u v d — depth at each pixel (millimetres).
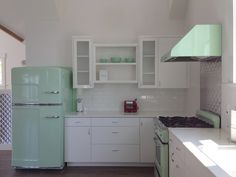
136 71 4820
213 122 3061
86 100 5078
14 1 4758
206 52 2951
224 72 2891
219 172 1470
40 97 4312
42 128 4324
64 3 5016
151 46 4832
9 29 5312
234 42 2631
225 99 2852
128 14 4996
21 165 4375
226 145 2150
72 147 4488
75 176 4090
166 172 3076
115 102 5059
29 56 5031
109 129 4461
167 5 4965
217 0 3086
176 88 4941
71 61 5016
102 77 4809
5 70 8828
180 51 2943
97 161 4480
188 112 4730
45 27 5012
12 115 4383
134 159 4449
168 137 3051
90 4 5008
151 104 5039
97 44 4785
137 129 4438
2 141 5734
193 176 1927
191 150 2014
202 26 2949
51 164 4328
